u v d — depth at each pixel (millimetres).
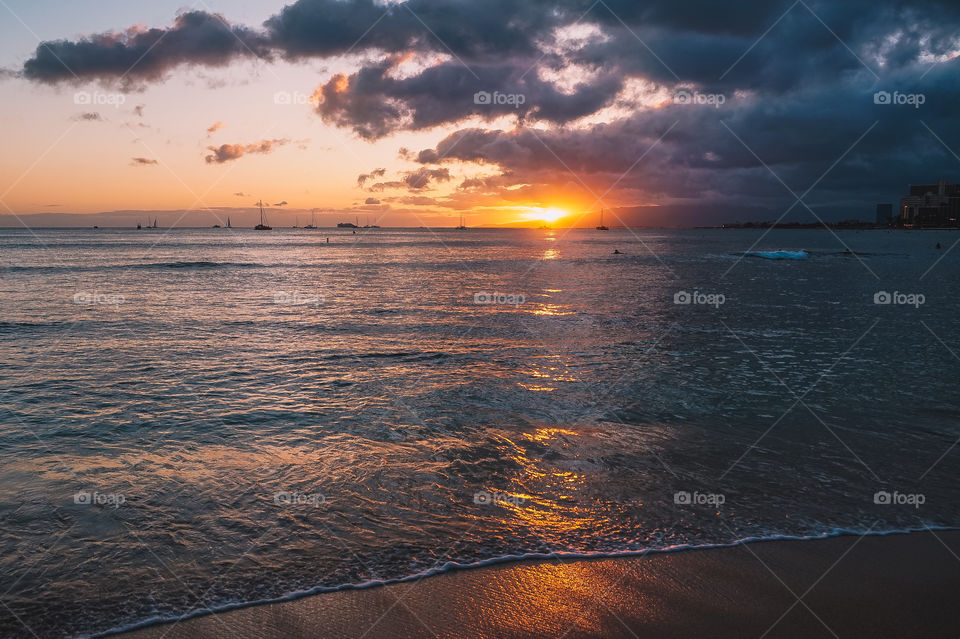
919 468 7613
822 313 24297
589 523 6105
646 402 10695
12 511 6277
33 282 36375
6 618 4438
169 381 12328
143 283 36938
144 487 6969
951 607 4695
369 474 7395
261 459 7930
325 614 4539
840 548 5617
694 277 45344
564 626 4430
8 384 12008
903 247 109812
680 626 4430
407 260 69062
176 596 4762
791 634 4336
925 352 15859
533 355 15211
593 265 61656
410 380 12422
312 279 41531
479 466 7664
